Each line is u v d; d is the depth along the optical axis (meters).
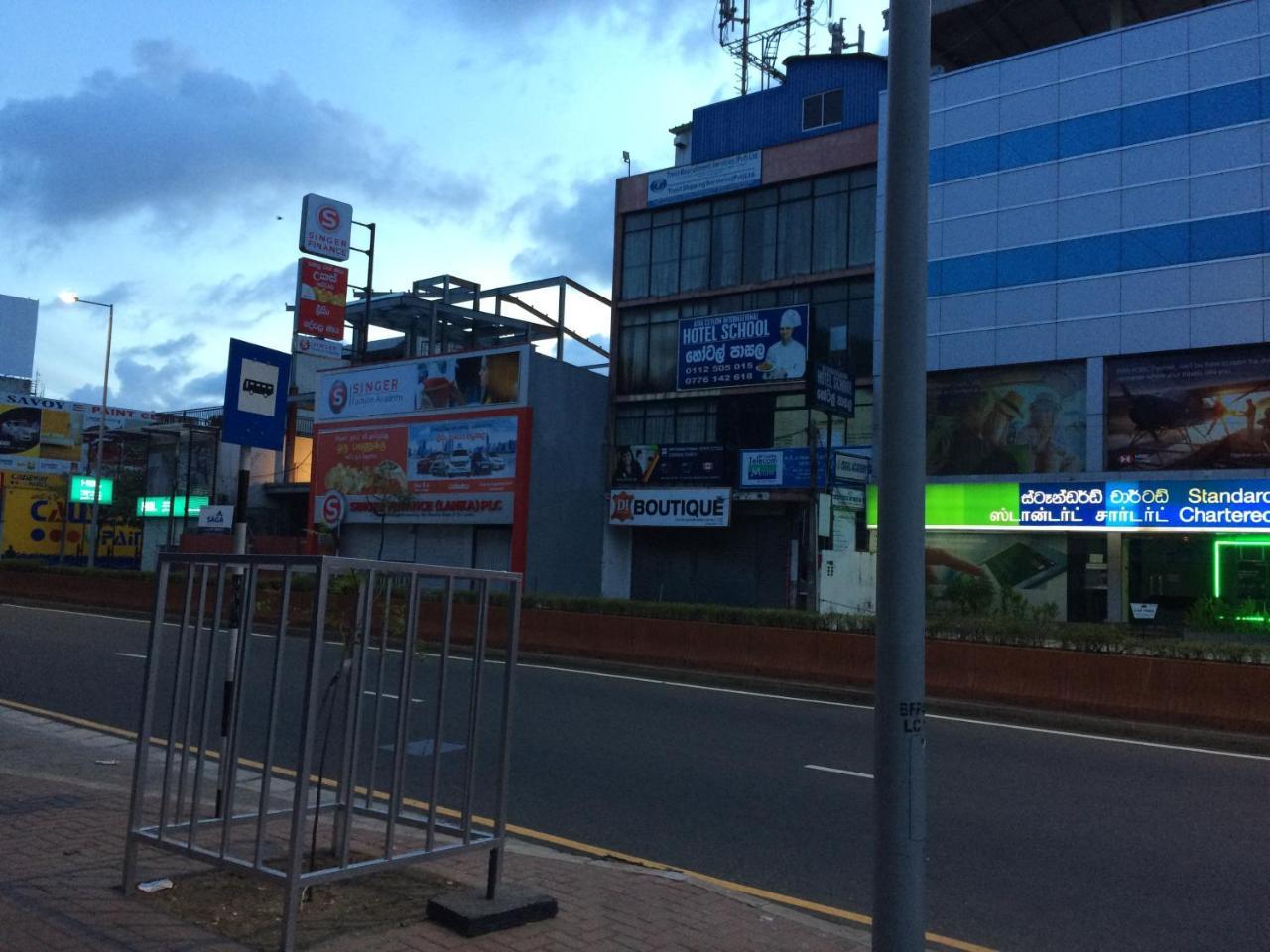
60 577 31.17
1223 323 22.55
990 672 14.67
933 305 26.38
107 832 6.06
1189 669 13.12
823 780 9.26
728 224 31.56
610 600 19.55
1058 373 24.83
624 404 33.03
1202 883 6.53
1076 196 24.67
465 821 4.96
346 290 43.03
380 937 4.50
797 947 4.91
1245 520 21.95
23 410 54.00
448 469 32.75
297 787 4.25
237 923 4.57
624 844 7.14
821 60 31.06
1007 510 24.91
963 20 31.42
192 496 45.47
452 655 19.52
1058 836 7.64
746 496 29.34
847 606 22.41
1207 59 23.30
